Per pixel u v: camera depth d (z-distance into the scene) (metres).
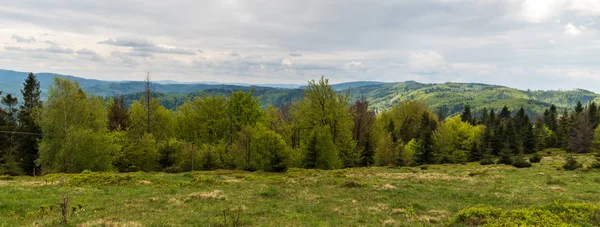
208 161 63.81
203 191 27.56
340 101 67.62
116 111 72.38
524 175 40.22
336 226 16.50
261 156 55.41
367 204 22.80
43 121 51.81
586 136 88.06
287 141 73.88
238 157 62.31
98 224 15.05
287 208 21.11
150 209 19.52
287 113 93.75
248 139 62.06
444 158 76.50
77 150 50.47
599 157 49.47
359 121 78.62
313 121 68.25
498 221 15.70
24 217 16.84
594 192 26.77
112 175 34.62
